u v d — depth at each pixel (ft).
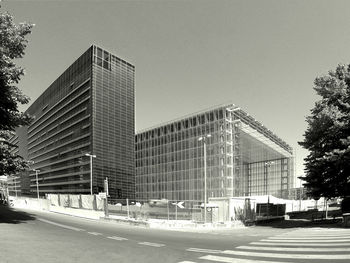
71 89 351.46
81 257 30.01
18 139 565.94
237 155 254.88
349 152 74.59
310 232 58.18
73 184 330.54
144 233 56.70
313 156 89.66
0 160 63.26
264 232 63.16
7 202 187.93
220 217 98.63
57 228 59.21
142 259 29.60
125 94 330.95
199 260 29.14
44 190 414.21
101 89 309.01
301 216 161.07
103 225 74.28
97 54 314.14
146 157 316.60
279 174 308.81
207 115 261.24
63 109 372.99
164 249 35.83
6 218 76.13
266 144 292.40
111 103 314.76
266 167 316.60
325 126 83.71
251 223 100.68
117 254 32.04
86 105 312.91
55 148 388.16
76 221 83.51
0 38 55.83
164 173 292.81
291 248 35.88
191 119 273.33
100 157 293.64
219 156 247.50
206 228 81.20
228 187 240.94
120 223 85.71
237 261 28.53
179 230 69.31
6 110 61.16
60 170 369.71
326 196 92.43
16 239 39.91
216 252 33.71
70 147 344.49
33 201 171.32
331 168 84.64
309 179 92.32
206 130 260.01
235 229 77.61
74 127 337.31
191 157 268.62
